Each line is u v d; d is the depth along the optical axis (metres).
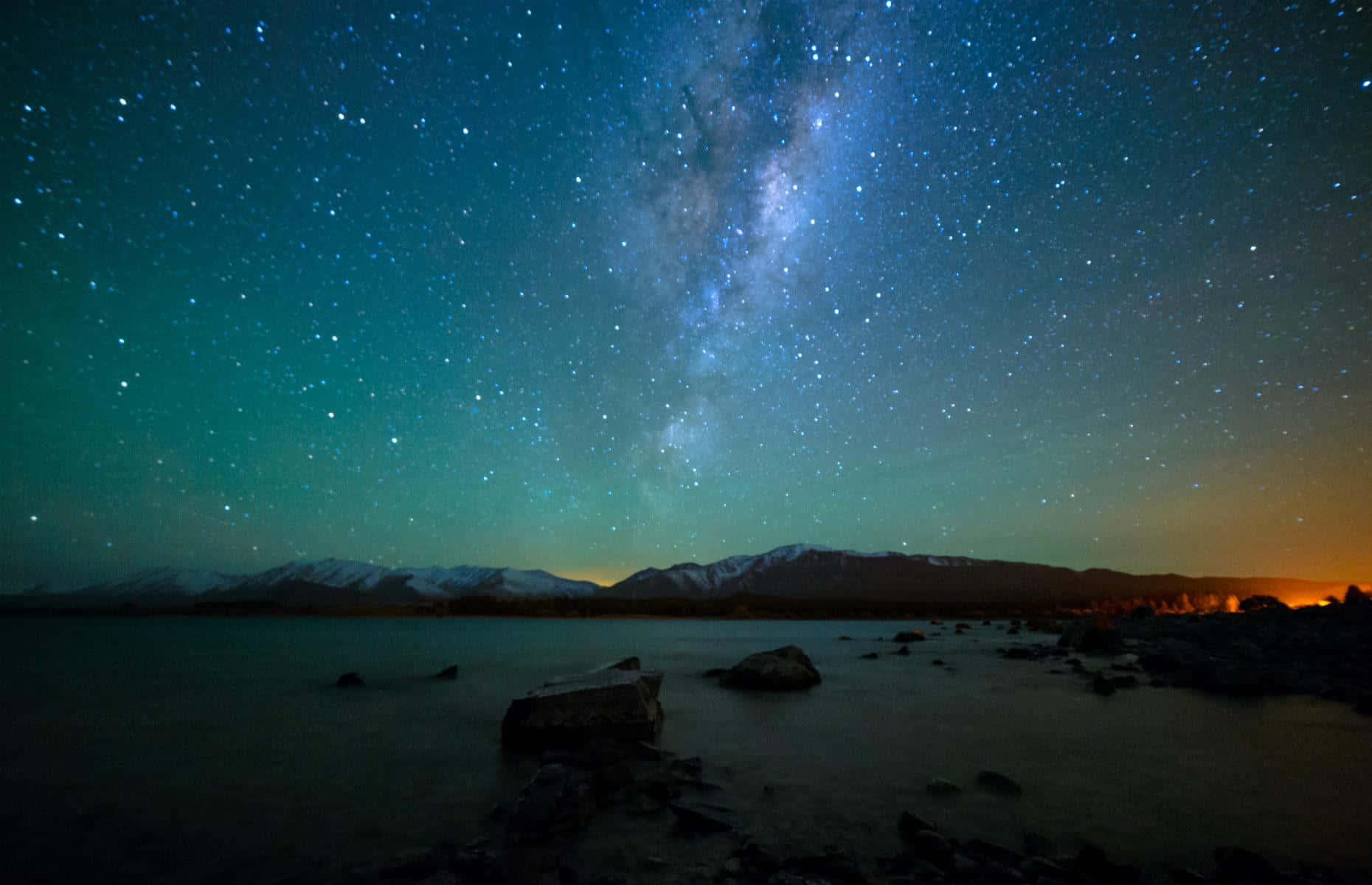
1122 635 22.17
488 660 18.73
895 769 6.49
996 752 7.17
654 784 5.73
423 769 6.70
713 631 36.91
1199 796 5.45
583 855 4.28
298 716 9.77
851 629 39.25
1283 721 8.58
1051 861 4.04
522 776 6.42
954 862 4.03
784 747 7.54
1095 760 6.69
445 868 4.09
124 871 4.12
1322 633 18.64
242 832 4.84
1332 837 4.51
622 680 8.40
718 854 4.30
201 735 8.44
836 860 4.00
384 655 20.33
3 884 3.92
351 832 4.84
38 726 9.04
